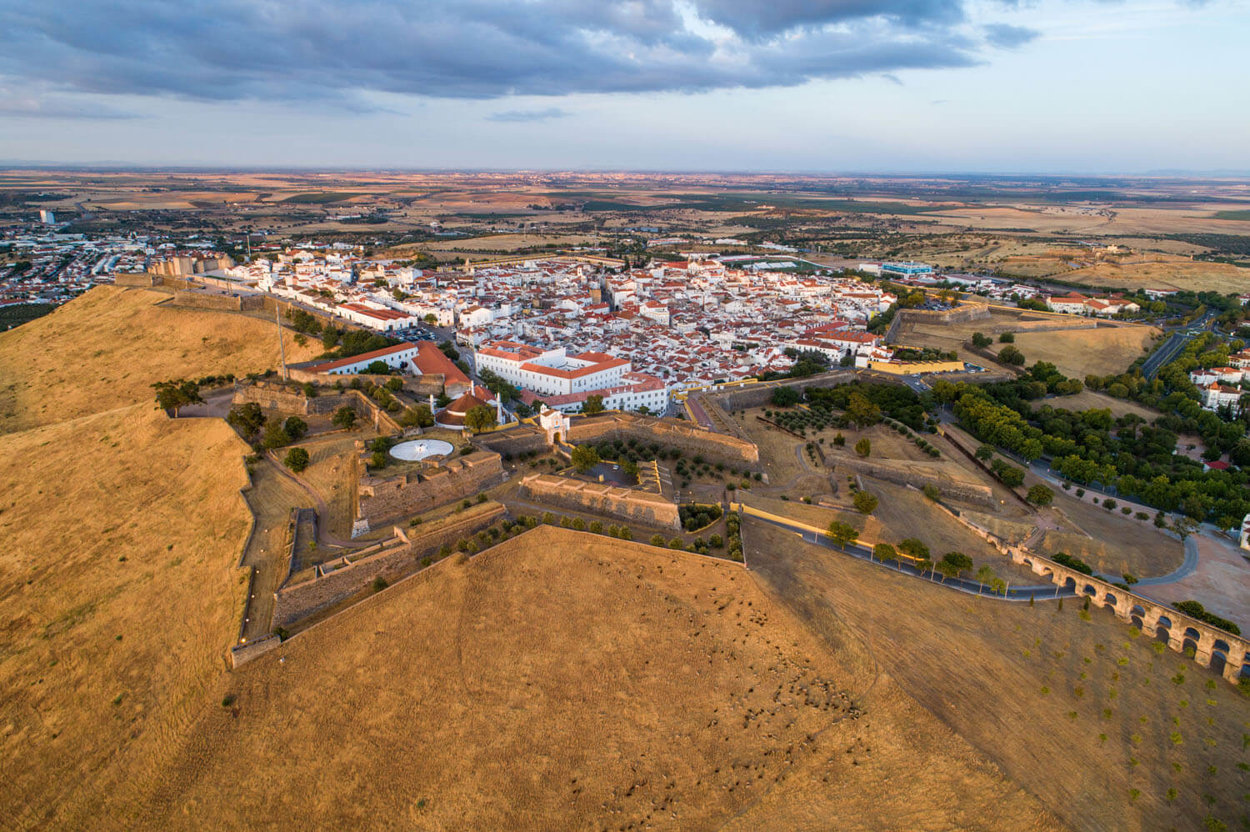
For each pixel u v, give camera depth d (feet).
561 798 279.90
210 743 294.87
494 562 388.98
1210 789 292.61
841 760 294.46
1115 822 273.13
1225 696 346.74
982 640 366.22
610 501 452.76
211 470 495.82
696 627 357.41
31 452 581.12
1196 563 486.79
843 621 364.79
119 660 351.05
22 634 388.16
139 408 619.26
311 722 303.89
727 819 273.54
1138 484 595.47
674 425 626.64
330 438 539.29
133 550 433.89
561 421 564.71
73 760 304.71
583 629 354.33
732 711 316.19
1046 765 294.46
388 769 288.30
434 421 570.05
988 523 507.71
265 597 350.43
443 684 322.55
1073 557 474.49
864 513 484.33
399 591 365.40
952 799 278.87
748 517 476.13
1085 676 349.00
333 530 408.67
